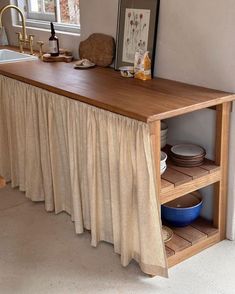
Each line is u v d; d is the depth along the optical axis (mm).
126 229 2266
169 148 2658
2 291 2227
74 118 2461
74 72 2918
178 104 2143
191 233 2490
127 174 2184
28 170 2982
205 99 2221
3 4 4145
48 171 2844
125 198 2217
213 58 2373
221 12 2266
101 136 2297
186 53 2514
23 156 3049
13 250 2543
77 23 3564
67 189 2812
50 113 2662
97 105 2232
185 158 2391
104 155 2332
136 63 2697
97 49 3098
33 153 2908
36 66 3139
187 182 2275
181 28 2502
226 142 2400
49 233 2693
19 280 2303
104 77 2764
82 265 2396
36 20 3980
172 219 2482
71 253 2498
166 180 2258
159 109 2062
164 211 2496
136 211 2236
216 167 2406
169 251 2334
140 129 2023
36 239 2639
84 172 2521
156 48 2689
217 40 2324
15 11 4078
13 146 3146
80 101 2369
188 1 2420
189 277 2283
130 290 2201
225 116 2342
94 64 3107
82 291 2207
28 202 3064
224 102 2293
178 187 2242
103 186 2426
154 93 2355
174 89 2430
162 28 2619
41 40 3750
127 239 2289
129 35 2846
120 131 2146
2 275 2344
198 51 2441
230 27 2244
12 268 2395
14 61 3326
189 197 2613
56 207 2875
